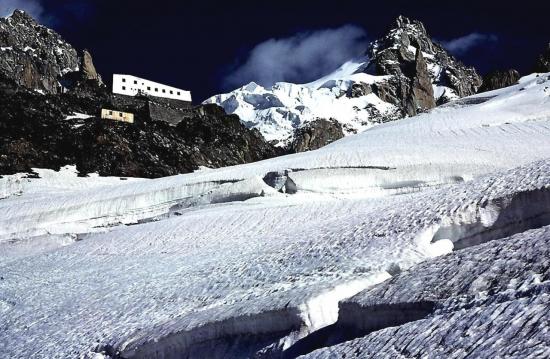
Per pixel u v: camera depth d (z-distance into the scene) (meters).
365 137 95.12
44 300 29.89
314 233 27.34
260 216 41.09
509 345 9.32
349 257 20.66
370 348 11.50
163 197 62.09
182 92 136.38
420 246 19.44
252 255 26.48
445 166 55.94
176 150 97.69
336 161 59.91
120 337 19.86
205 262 28.64
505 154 59.34
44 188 77.12
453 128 83.12
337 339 13.89
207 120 115.62
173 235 40.84
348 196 55.00
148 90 133.50
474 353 9.61
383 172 56.56
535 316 9.67
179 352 17.06
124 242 41.50
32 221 59.06
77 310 26.12
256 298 18.27
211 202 57.41
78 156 89.25
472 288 12.12
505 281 11.84
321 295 15.35
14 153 85.50
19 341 24.30
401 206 26.58
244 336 16.05
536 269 11.68
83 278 33.00
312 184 56.47
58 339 22.78
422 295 12.74
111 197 62.69
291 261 23.02
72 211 60.47
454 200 22.38
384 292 13.84
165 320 20.61
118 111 105.75
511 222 19.91
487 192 21.66
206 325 16.66
